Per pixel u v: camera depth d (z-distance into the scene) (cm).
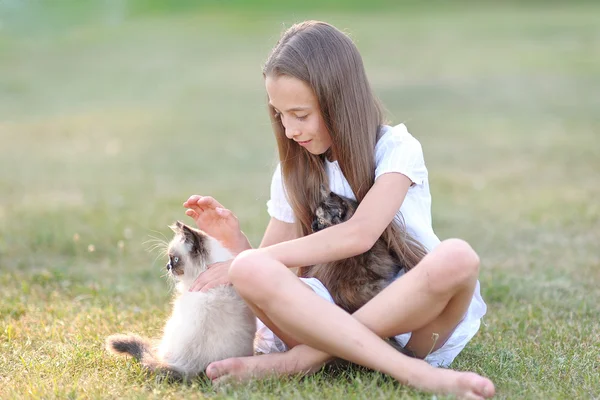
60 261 590
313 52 341
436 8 3031
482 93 1516
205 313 331
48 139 1209
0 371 347
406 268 360
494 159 1002
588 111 1320
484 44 2128
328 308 307
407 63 1864
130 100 1564
